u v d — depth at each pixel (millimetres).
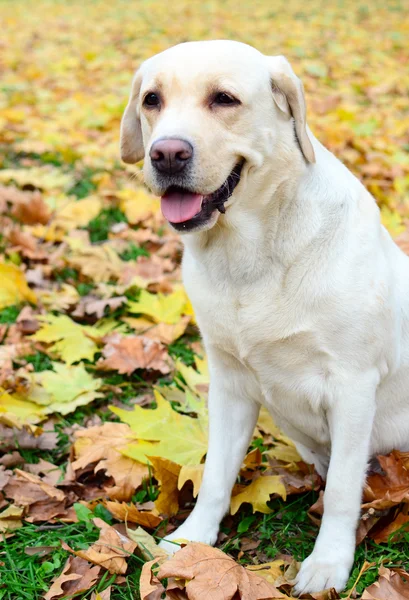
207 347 2564
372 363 2361
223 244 2359
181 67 2264
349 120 6742
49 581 2340
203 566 2133
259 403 2668
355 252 2312
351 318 2283
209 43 2324
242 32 12211
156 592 2211
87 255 4387
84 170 5980
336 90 8070
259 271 2332
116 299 3988
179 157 2143
